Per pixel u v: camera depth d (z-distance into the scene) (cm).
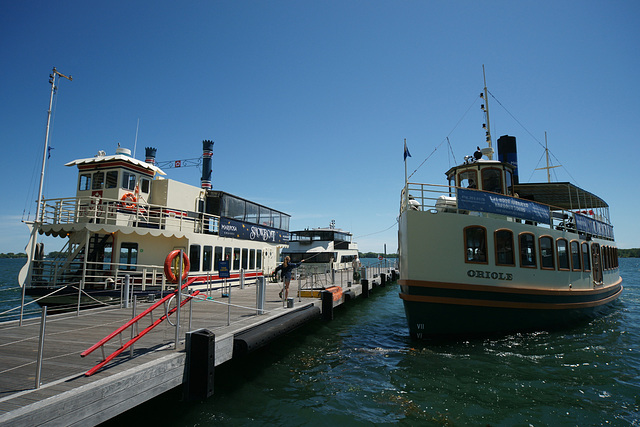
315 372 977
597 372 957
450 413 722
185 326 949
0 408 449
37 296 1411
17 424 416
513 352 1138
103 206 1617
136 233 1659
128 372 578
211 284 1783
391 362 1060
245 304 1418
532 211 1458
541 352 1138
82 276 1451
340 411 731
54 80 1783
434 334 1252
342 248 3691
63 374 587
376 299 2577
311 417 704
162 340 808
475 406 753
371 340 1348
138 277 1576
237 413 714
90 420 503
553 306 1390
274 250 2795
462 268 1266
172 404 723
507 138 1859
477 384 873
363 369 1000
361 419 698
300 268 3114
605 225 2114
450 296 1241
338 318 1798
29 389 512
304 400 787
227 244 2106
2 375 583
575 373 948
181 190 1898
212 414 702
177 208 1864
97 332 903
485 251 1291
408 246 1272
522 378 912
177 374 676
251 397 795
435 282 1241
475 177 1592
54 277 1441
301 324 1209
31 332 907
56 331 917
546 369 978
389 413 724
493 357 1086
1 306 2364
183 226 1861
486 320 1266
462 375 935
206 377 702
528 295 1315
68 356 692
